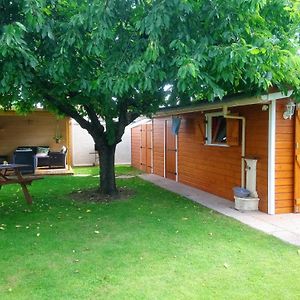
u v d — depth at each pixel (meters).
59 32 5.27
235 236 5.30
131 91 6.27
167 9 4.60
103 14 4.68
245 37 4.98
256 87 6.16
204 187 9.38
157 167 12.87
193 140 9.99
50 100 7.51
